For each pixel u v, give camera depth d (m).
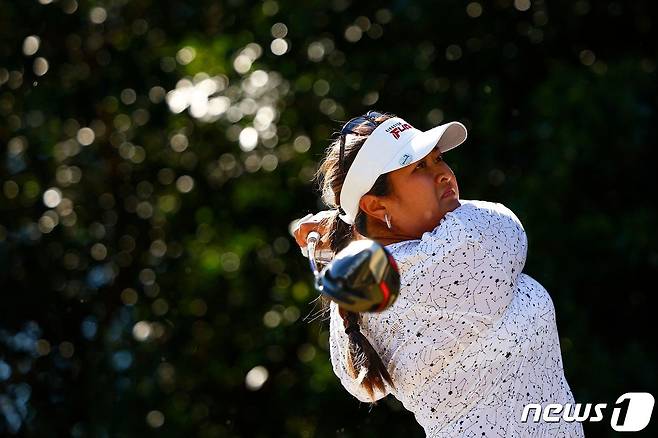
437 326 11.48
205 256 34.03
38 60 32.84
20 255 33.31
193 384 33.75
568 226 30.86
